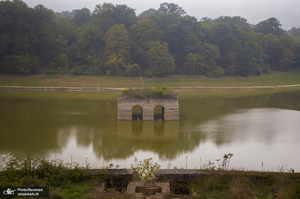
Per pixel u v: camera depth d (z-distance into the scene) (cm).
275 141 3544
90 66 10156
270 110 5759
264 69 12400
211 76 10594
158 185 1432
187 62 10500
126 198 1298
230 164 2717
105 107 5722
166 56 10000
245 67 10994
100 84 8862
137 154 2980
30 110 5212
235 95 8106
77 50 10912
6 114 4819
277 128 4228
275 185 1424
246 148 3247
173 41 10925
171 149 3177
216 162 2764
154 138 3622
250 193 1385
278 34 14650
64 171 1562
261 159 2883
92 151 3042
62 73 9712
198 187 1473
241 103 6656
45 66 10131
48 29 9750
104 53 10488
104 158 2822
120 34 10019
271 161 2830
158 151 3095
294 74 12656
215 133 3906
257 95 8181
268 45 13375
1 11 9238
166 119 4684
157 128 4147
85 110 5356
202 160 2819
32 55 9512
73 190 1405
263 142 3497
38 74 9331
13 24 9275
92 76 9506
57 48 10138
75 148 3127
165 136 3722
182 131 3994
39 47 9825
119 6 11606
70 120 4503
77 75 9581
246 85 10050
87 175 1545
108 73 9712
